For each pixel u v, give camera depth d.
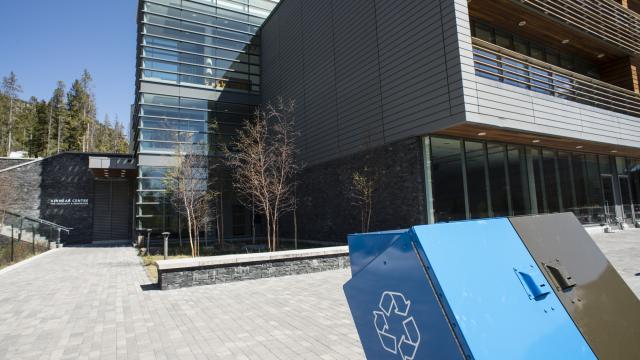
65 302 7.37
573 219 2.51
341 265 10.94
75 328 5.64
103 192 27.31
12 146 58.19
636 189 20.45
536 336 1.66
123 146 76.12
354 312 2.38
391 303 2.01
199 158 19.30
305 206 19.31
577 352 1.72
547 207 15.84
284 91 21.52
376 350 2.14
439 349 1.63
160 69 22.09
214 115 23.20
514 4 13.76
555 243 2.23
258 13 25.84
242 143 21.48
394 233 2.04
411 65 12.75
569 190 16.98
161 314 6.37
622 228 18.27
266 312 6.33
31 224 19.47
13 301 7.52
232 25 24.77
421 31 12.39
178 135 19.81
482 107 11.30
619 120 16.05
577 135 14.09
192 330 5.45
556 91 13.98
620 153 19.06
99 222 26.88
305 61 19.42
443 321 1.61
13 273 11.38
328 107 17.36
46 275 10.89
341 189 16.58
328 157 17.27
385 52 13.94
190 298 7.54
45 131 53.88
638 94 18.33
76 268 12.34
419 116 12.41
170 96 22.14
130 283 9.36
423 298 1.75
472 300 1.66
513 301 1.75
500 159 14.62
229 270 9.21
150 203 20.30
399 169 13.37
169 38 22.59
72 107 60.50
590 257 2.31
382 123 14.04
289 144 20.20
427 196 12.46
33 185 24.92
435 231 1.87
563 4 15.46
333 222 17.09
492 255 1.91
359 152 15.41
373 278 2.20
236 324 5.69
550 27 15.70
